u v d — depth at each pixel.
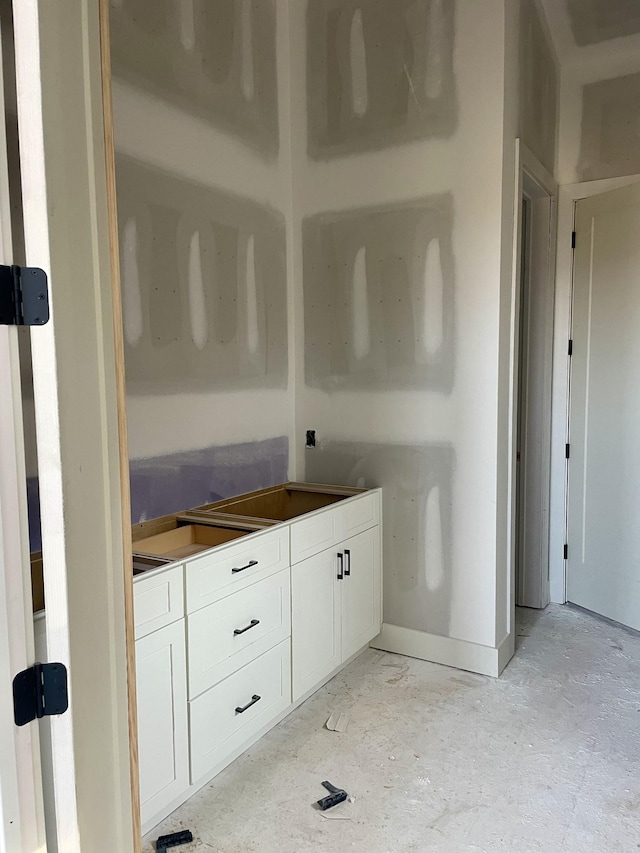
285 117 3.22
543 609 3.77
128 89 2.30
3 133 1.04
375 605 3.13
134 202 2.34
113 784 1.26
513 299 2.92
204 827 2.00
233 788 2.18
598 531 3.59
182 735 2.01
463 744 2.43
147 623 1.85
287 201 3.27
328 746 2.42
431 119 2.89
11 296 1.06
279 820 2.03
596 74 3.51
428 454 3.04
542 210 3.61
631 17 3.25
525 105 3.02
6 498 1.07
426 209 2.94
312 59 3.18
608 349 3.43
